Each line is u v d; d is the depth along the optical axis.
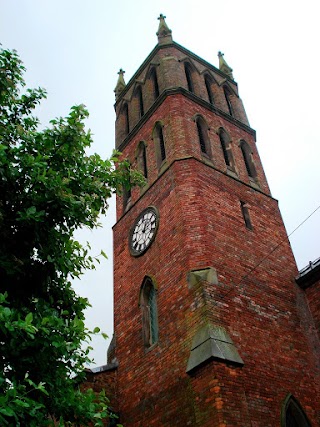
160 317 17.34
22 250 8.94
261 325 16.34
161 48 29.09
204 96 27.02
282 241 21.03
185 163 20.75
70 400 8.08
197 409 13.46
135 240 21.47
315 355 17.19
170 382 15.34
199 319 15.37
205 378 13.67
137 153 25.47
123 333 19.48
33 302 8.77
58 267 9.26
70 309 9.75
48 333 7.74
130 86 31.50
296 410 14.80
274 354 15.77
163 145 23.94
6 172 8.56
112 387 18.27
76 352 8.61
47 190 8.77
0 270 8.59
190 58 29.30
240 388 13.62
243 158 24.52
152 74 29.09
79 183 9.95
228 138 24.73
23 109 10.41
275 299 17.89
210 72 29.42
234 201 20.72
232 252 18.14
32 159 8.76
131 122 28.81
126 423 16.70
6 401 6.38
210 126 24.38
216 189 20.41
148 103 27.78
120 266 21.80
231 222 19.47
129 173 11.08
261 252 19.41
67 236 9.37
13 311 7.38
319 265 18.86
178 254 17.88
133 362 17.95
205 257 17.06
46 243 9.06
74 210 9.19
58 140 9.78
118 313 20.41
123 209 24.44
